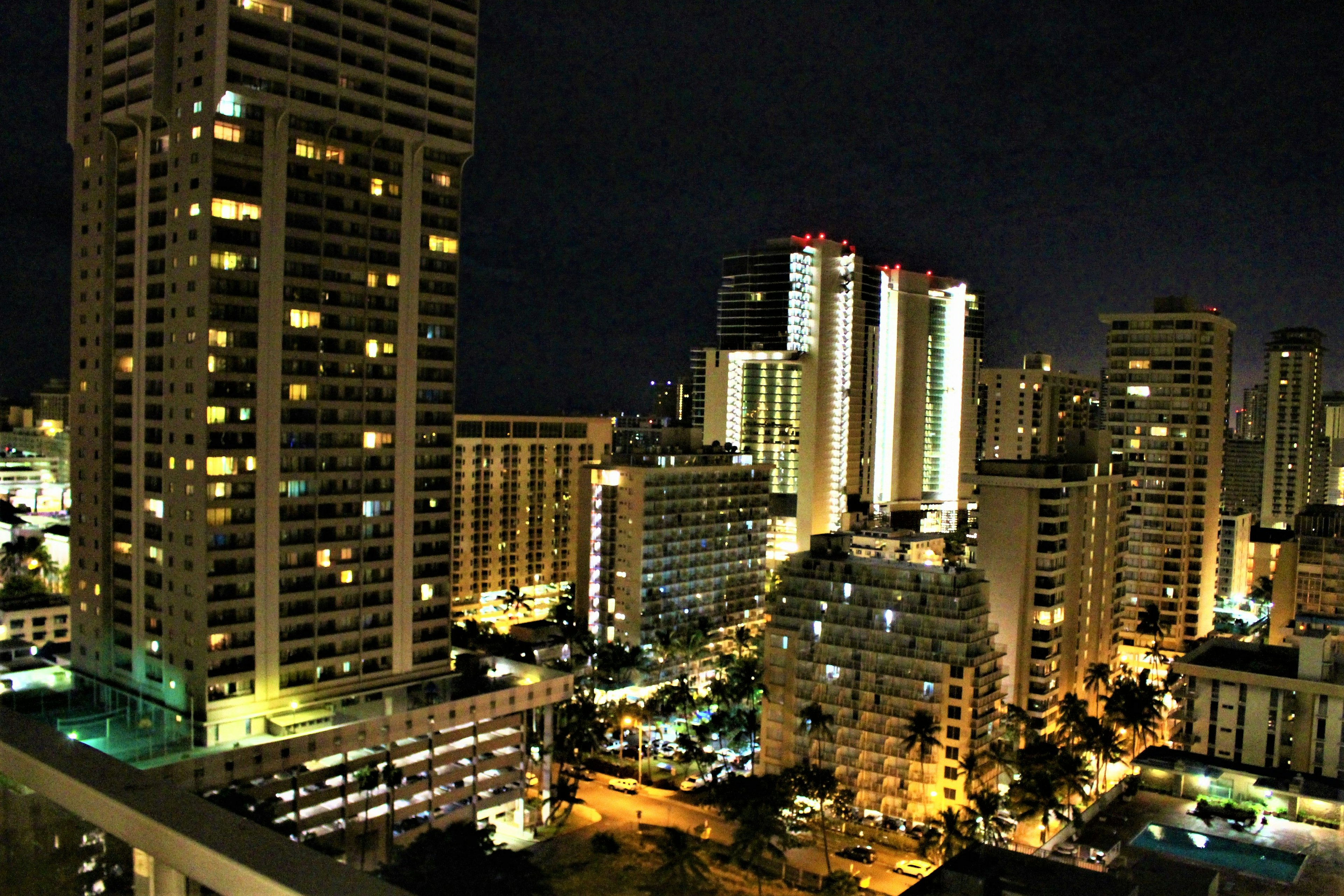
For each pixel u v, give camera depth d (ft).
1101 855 385.50
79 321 499.92
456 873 412.36
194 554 452.76
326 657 494.59
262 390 465.06
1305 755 478.18
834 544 593.42
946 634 516.32
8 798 49.03
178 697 461.37
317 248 485.56
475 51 545.85
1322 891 328.08
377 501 511.40
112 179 485.97
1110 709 565.12
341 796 447.01
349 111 491.31
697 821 535.60
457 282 544.62
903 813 515.91
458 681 529.86
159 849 40.81
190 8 456.45
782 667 563.89
